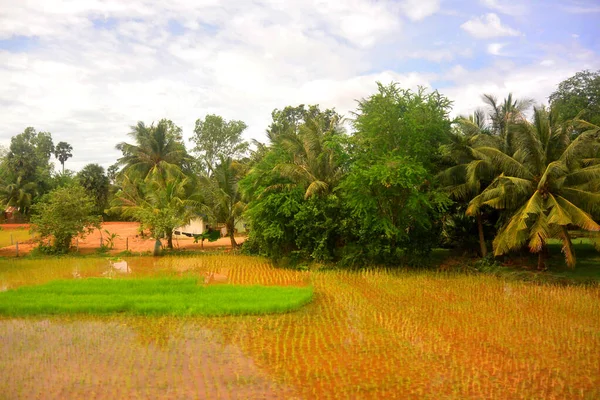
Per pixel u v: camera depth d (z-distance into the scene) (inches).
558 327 550.0
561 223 785.6
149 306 620.4
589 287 770.8
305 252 1068.5
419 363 438.0
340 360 446.0
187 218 1301.7
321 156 1079.6
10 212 2534.5
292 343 494.9
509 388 383.6
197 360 446.6
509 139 957.8
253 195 1144.2
